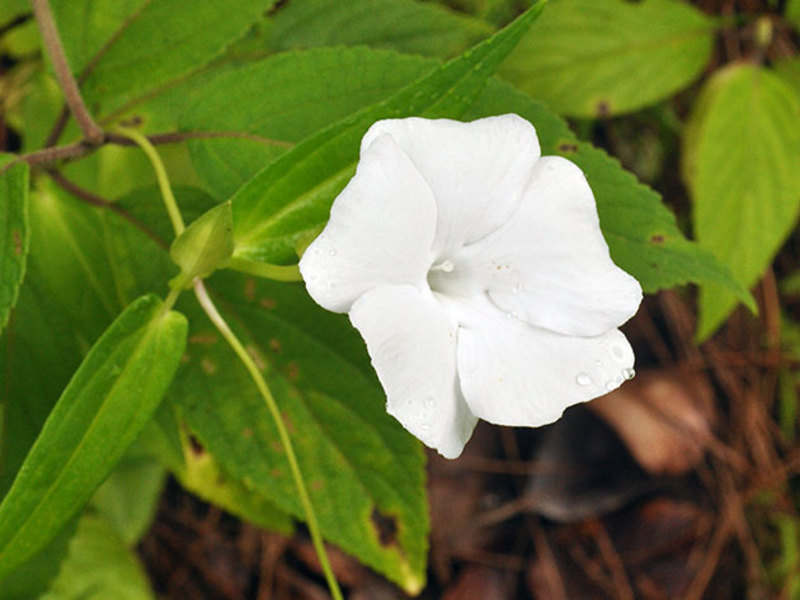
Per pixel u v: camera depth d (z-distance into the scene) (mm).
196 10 321
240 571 495
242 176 308
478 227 275
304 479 324
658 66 426
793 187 416
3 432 316
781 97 423
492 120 270
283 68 307
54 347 320
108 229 320
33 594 331
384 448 323
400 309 264
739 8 494
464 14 417
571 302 277
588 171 307
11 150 417
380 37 358
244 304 320
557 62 422
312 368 322
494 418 271
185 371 323
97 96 325
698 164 417
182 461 365
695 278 302
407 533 324
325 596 500
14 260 281
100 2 319
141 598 402
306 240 280
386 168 259
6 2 376
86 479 278
